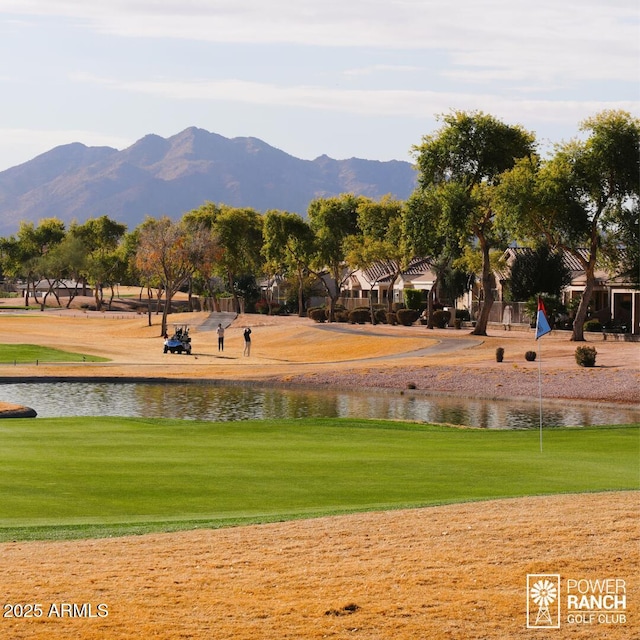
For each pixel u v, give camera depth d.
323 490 20.70
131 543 14.65
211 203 167.12
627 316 96.50
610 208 78.50
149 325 130.25
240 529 15.59
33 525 16.52
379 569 12.92
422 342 86.25
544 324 32.78
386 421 38.03
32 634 10.58
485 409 49.72
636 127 75.62
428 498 19.64
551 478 22.44
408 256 119.75
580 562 13.09
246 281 169.50
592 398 52.00
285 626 10.83
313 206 157.62
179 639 10.46
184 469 23.67
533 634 10.63
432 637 10.53
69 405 50.69
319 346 93.94
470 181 88.56
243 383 61.94
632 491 18.95
